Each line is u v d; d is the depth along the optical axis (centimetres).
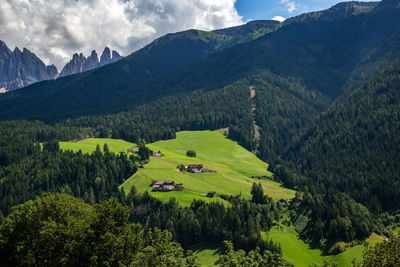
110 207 5319
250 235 11600
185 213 12888
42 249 4912
